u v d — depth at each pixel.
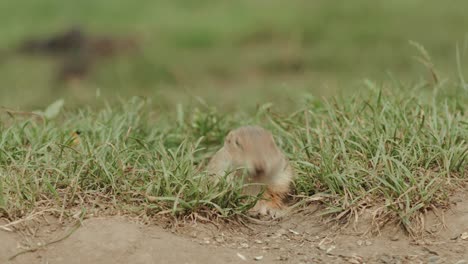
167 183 9.89
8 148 11.28
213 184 10.19
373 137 11.20
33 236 9.07
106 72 32.09
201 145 13.29
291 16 38.75
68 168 10.50
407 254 9.20
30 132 12.16
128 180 10.40
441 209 9.89
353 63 31.94
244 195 10.23
